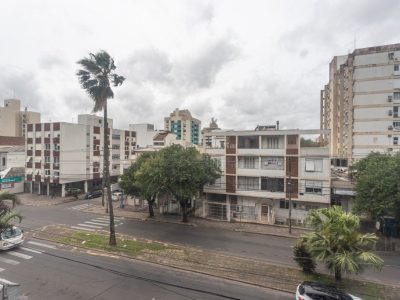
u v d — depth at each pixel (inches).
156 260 805.2
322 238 576.4
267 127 1475.1
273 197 1277.1
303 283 573.0
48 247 914.1
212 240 1026.7
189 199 1334.9
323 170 1200.2
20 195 2123.5
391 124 1918.1
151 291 613.9
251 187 1323.8
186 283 658.8
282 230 1179.9
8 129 3627.0
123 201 1673.2
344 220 576.7
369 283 662.5
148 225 1255.5
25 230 1120.8
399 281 685.3
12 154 2368.4
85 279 668.7
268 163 1293.1
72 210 1595.7
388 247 948.0
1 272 703.7
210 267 758.5
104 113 918.4
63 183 2070.6
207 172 1267.2
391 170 952.3
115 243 932.6
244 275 708.0
